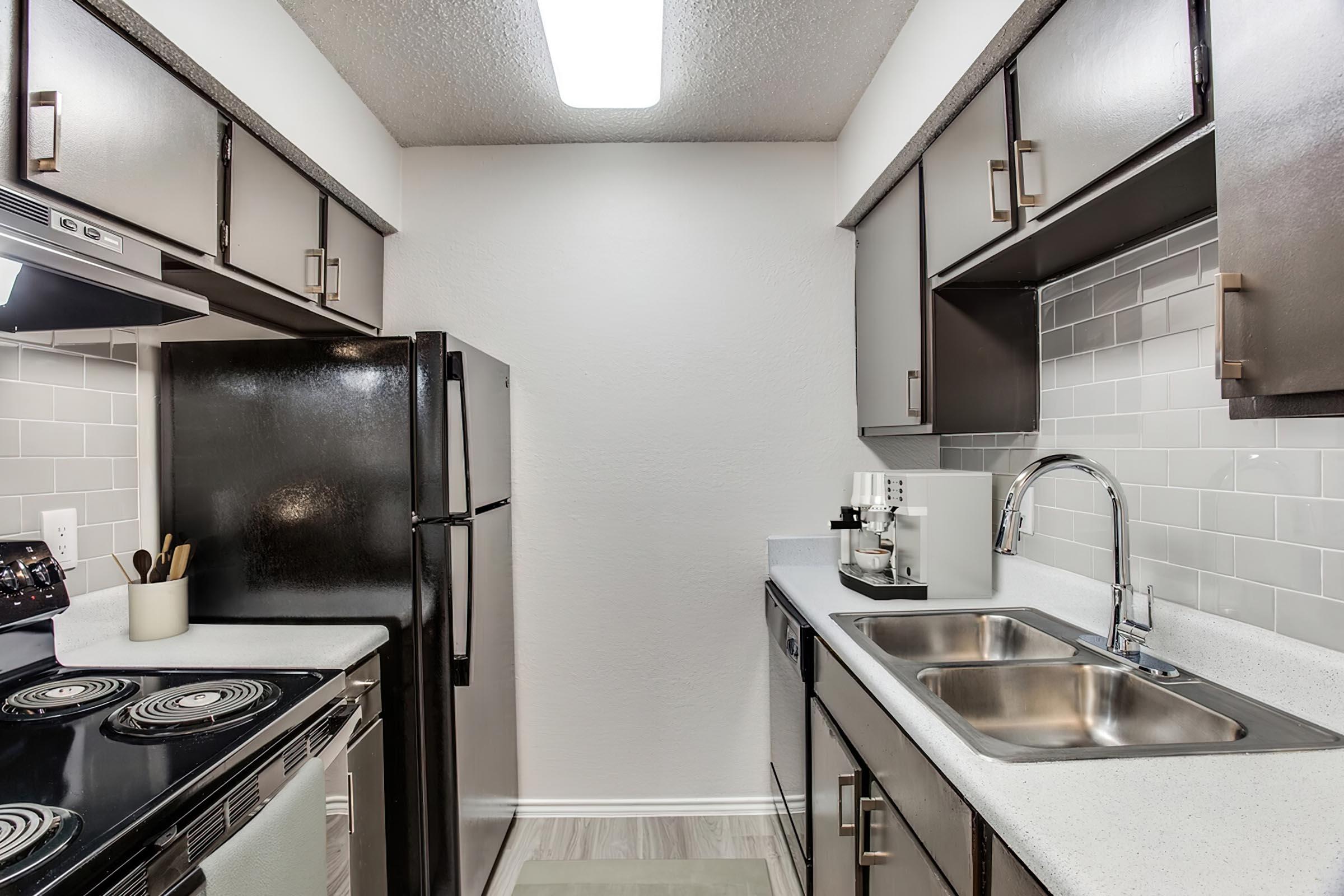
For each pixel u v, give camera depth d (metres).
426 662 1.63
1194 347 1.21
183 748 0.99
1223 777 0.80
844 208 2.17
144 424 1.63
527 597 2.26
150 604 1.49
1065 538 1.60
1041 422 1.71
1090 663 1.23
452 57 1.73
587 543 2.26
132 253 1.10
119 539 1.56
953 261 1.54
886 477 1.88
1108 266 1.44
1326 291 0.65
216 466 1.64
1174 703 1.07
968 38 1.33
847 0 1.54
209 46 1.26
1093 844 0.66
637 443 2.26
